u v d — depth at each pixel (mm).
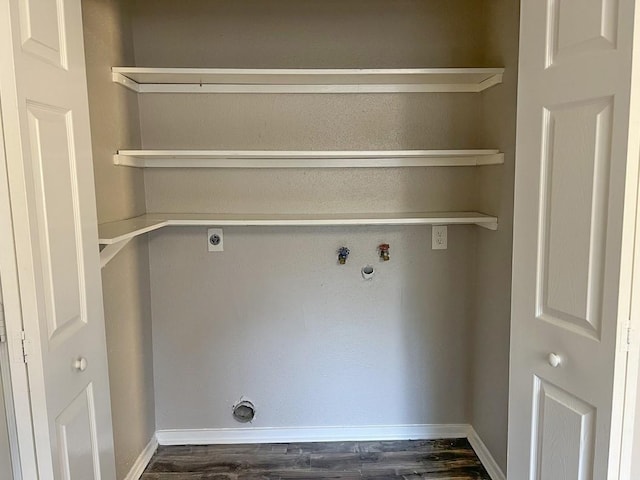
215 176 2475
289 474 2393
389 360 2639
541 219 1410
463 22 2396
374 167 2477
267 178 2484
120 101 2172
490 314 2346
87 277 1429
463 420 2678
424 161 2436
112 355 2072
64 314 1282
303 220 2256
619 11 1102
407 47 2406
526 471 1537
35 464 1177
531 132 1438
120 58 2189
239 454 2562
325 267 2561
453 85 2418
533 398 1487
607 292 1177
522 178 1493
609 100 1145
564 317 1340
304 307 2588
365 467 2441
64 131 1296
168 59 2391
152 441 2590
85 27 1841
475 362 2574
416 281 2582
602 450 1220
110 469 1600
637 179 1107
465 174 2508
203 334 2598
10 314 1124
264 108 2436
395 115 2451
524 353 1522
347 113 2447
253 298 2576
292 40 2395
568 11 1270
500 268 2213
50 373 1191
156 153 2102
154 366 2609
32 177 1127
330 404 2662
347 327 2609
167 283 2557
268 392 2646
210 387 2635
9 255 1109
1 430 1155
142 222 2115
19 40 1082
